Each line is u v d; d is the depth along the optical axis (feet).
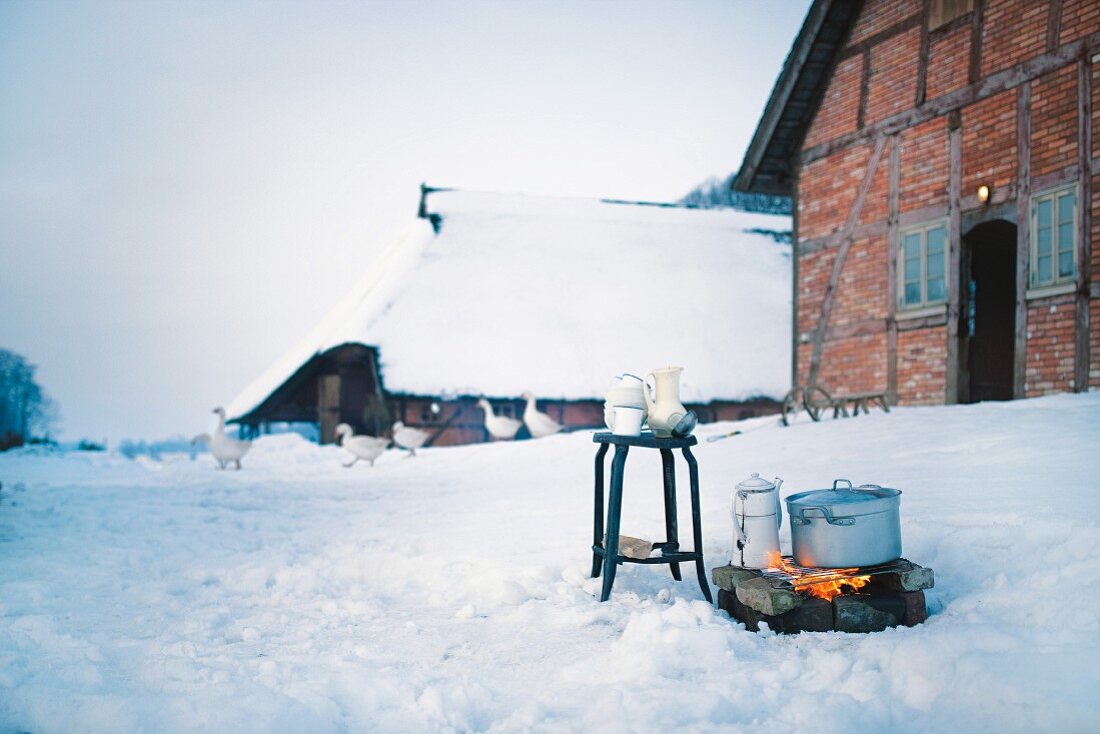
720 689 9.73
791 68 50.55
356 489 41.19
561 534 21.36
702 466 33.58
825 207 50.75
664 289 103.24
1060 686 8.52
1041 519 14.66
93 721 9.54
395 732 9.25
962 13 42.32
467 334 90.99
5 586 17.87
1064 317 37.19
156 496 39.19
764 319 102.68
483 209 106.93
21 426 306.96
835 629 12.19
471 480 43.57
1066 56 37.22
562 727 9.00
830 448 32.32
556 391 88.07
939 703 8.92
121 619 15.35
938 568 14.55
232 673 11.32
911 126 44.98
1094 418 28.86
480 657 12.00
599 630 13.21
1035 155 38.60
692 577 16.44
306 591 17.54
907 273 45.19
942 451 27.22
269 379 94.68
